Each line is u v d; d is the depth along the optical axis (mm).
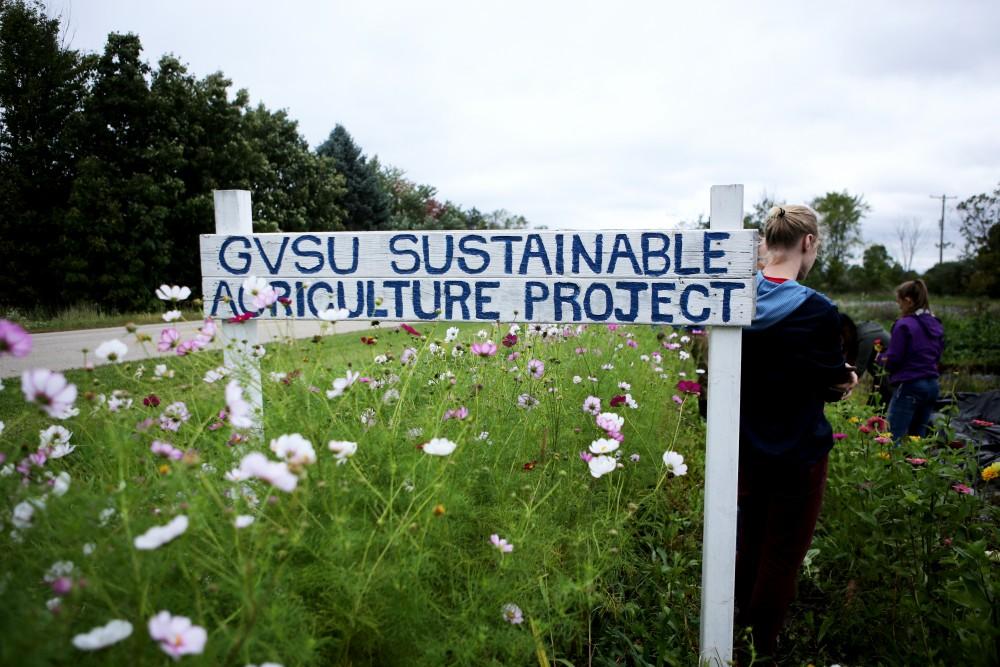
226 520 1394
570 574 1863
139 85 20438
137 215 19516
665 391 3906
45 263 19312
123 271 19328
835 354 1969
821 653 2158
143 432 1657
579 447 2715
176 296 1997
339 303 2264
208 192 22125
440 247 2176
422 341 2729
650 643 2014
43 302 19188
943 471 2189
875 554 2213
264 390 1986
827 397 2080
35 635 959
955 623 1829
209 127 22828
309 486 1573
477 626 1496
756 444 2025
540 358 3350
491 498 2053
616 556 1832
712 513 1956
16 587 1111
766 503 2154
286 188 30078
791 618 2344
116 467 1679
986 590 1728
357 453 1867
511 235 2117
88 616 1188
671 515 2701
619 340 4949
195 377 2004
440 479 1715
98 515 1260
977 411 4910
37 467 1479
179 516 1175
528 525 1790
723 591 1952
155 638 991
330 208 32125
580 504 2193
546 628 1568
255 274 2307
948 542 2129
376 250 2221
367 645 1445
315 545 1515
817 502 2021
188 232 21609
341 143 38031
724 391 1959
